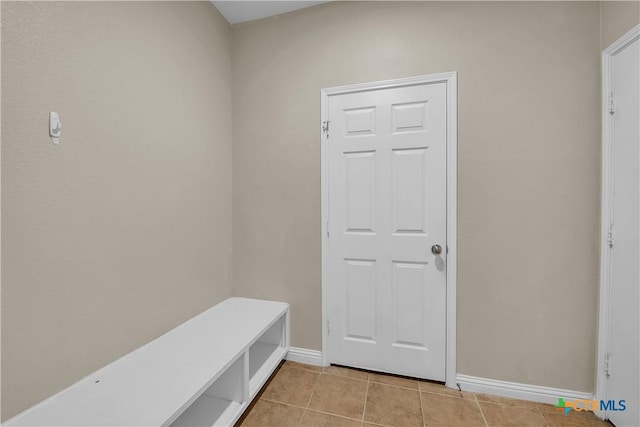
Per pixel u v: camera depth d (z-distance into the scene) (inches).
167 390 43.6
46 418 37.6
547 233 62.9
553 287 62.9
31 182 38.2
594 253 60.6
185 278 67.6
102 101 47.6
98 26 46.8
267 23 82.4
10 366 36.7
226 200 83.6
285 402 63.3
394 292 72.9
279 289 82.4
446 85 67.9
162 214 60.8
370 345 75.2
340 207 76.7
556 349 63.1
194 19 70.1
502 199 65.1
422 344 71.2
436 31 68.4
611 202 56.7
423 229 70.5
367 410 60.8
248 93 84.4
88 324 46.1
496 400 64.1
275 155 82.1
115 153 50.0
